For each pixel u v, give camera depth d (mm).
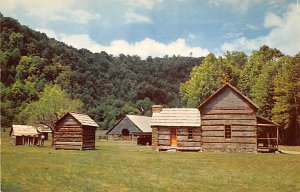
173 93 165000
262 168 24656
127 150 42906
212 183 18641
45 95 55000
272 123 41125
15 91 110312
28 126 52812
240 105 41125
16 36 142625
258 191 16891
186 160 29578
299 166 25734
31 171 21109
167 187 17328
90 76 147875
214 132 41500
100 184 17609
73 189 16266
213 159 30625
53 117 51562
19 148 42125
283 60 68000
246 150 40188
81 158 29688
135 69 184125
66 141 42344
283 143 62312
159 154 36125
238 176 21016
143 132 73562
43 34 170750
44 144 54625
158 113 45094
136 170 22922
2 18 147500
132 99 146250
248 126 40594
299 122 57062
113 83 157250
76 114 43500
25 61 132125
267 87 65688
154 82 166250
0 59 126875
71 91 130125
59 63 144250
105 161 27750
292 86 56125
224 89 41781
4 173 19938
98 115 121125
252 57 81438
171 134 43375
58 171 21453
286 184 18625
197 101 80000
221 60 83375
